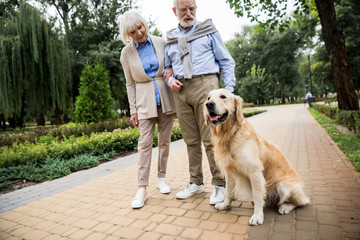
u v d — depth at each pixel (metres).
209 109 2.21
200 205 2.64
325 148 5.21
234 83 2.76
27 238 2.20
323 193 2.72
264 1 7.89
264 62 48.03
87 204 2.94
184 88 2.77
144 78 2.98
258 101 51.28
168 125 3.20
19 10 14.28
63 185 3.84
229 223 2.18
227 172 2.41
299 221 2.12
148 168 2.96
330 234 1.88
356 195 2.59
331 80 30.52
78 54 22.52
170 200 2.86
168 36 2.94
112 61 19.88
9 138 6.99
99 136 6.57
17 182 4.28
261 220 2.12
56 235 2.22
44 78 15.30
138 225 2.28
